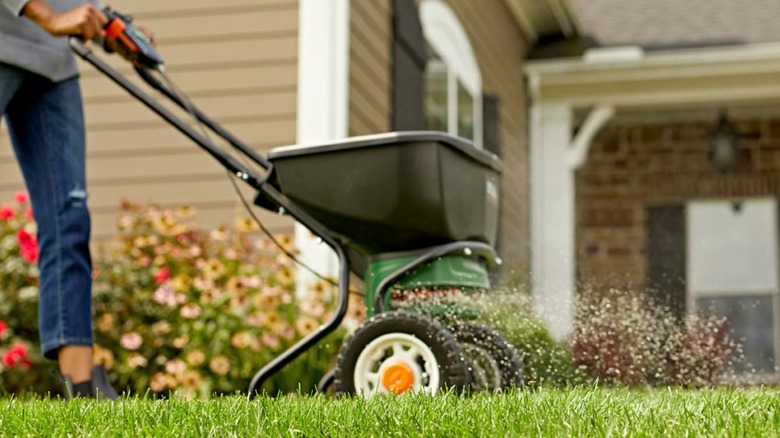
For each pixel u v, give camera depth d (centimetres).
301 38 712
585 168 1379
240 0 723
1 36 411
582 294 527
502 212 1109
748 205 1352
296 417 292
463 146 398
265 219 693
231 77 718
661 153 1366
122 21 429
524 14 1205
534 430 266
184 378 587
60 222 423
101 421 296
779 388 426
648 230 1362
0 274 635
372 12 772
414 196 389
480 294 437
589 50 1227
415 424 275
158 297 612
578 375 491
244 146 424
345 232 404
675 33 1263
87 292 424
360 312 627
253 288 629
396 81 807
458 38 1000
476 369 388
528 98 1261
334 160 395
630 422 274
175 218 702
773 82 1184
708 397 356
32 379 616
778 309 1338
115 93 727
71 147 430
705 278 1351
